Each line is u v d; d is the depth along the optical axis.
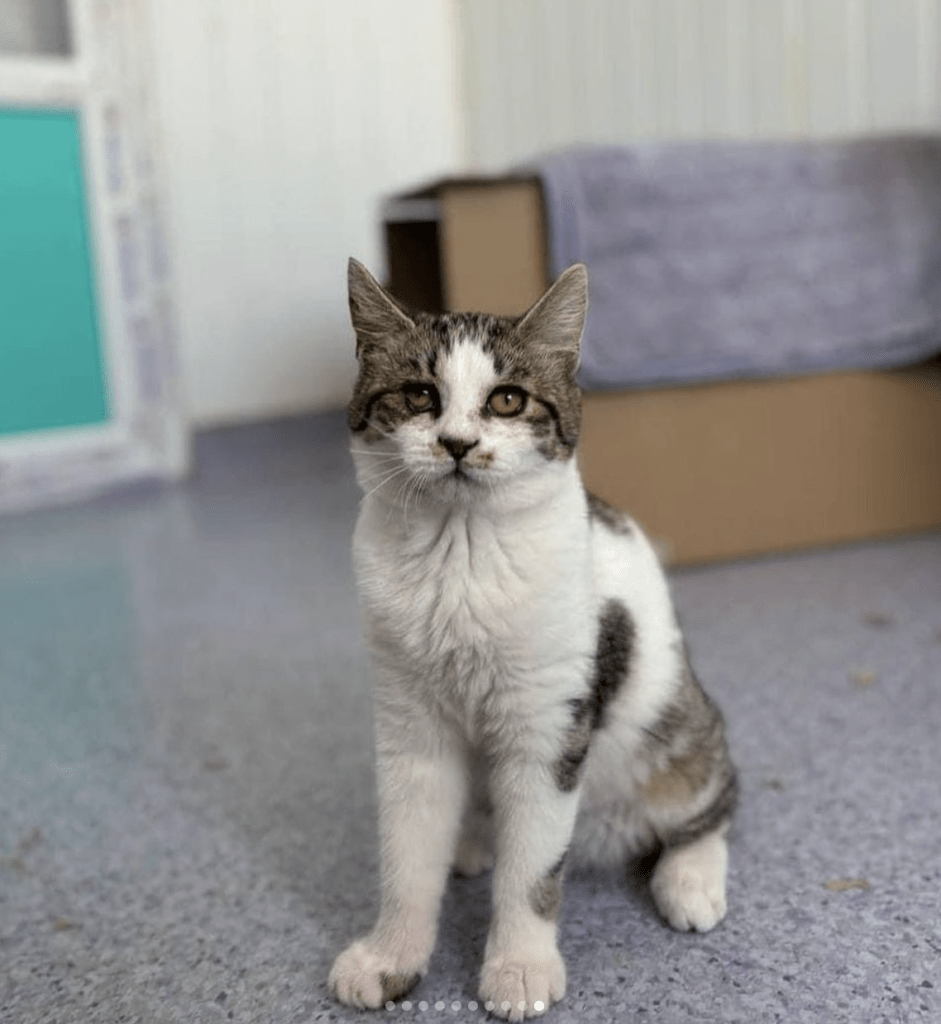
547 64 3.60
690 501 2.24
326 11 3.73
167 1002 1.02
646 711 1.11
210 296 3.72
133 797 1.44
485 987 0.99
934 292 2.24
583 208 2.04
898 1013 0.95
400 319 1.05
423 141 3.99
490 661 0.98
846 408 2.29
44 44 3.22
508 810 1.02
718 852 1.17
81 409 3.38
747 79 2.91
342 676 1.85
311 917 1.15
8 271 3.18
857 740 1.49
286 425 3.90
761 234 2.14
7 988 1.05
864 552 2.33
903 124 2.54
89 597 2.37
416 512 1.00
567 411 1.05
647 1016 0.97
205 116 3.62
